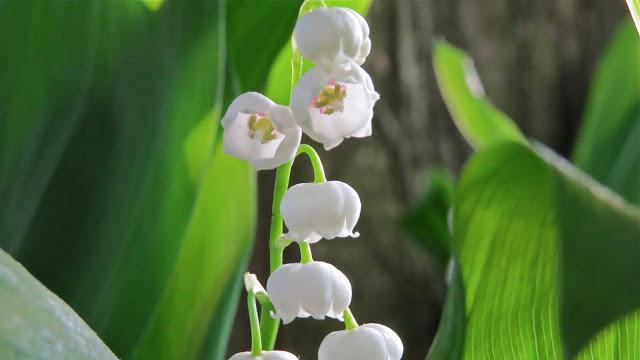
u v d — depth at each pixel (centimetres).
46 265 19
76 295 19
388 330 17
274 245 17
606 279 16
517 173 17
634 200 31
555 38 50
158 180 19
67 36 19
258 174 41
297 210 17
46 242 19
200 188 19
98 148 19
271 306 17
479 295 18
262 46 20
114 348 19
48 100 19
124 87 19
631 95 33
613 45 34
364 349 17
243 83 20
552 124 50
